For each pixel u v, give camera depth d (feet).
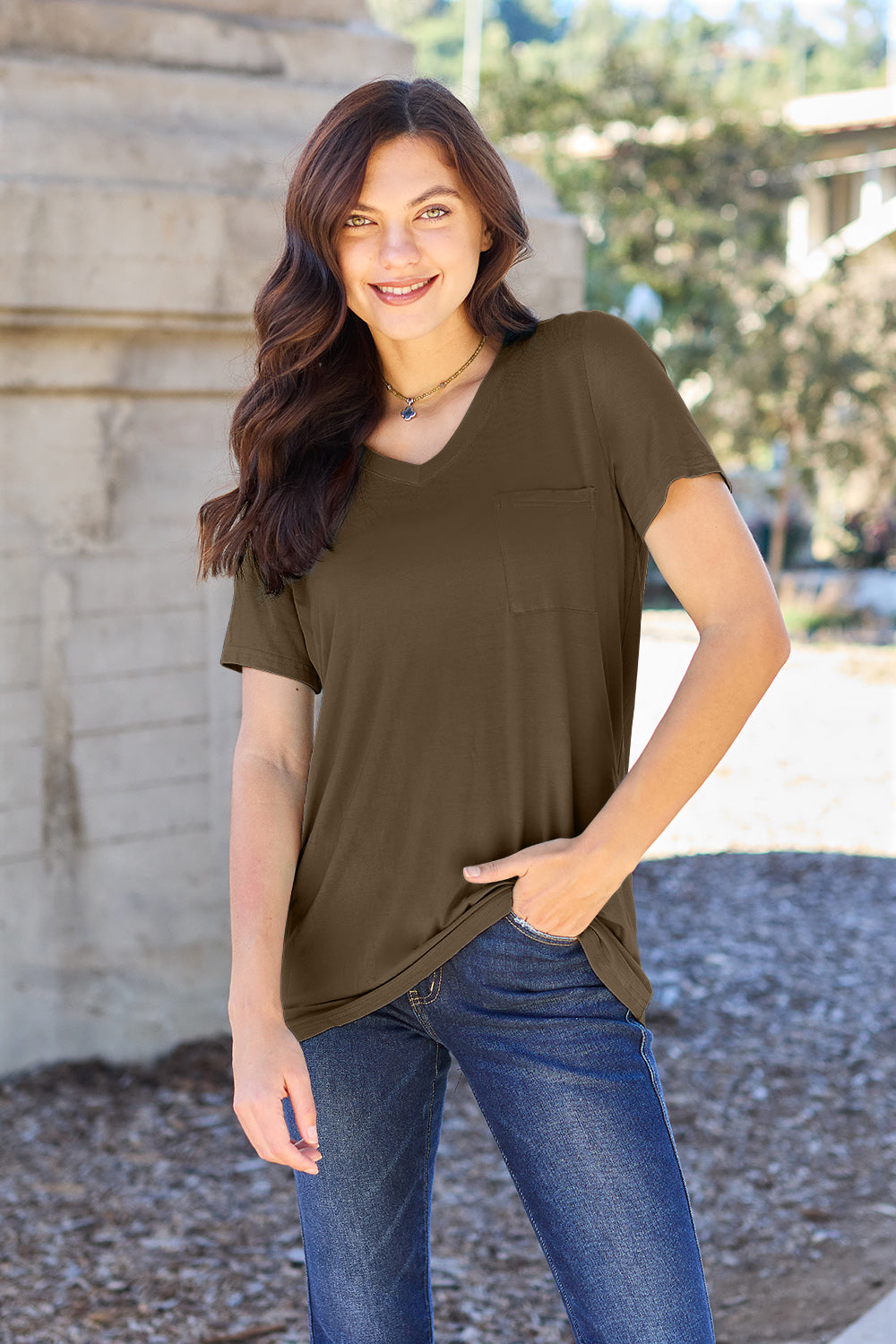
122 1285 8.91
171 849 12.51
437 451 5.32
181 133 11.84
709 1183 10.61
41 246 10.82
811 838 21.84
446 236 5.18
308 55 12.98
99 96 11.57
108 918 12.23
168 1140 11.00
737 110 69.36
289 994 5.54
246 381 9.90
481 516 5.09
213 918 12.80
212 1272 9.09
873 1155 11.09
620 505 5.23
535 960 5.08
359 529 5.26
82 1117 11.30
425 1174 5.57
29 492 11.53
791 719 33.17
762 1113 11.85
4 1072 11.85
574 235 13.89
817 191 91.71
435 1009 5.24
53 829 11.89
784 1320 8.65
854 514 75.87
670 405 5.09
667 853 20.92
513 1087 5.10
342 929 5.38
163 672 12.32
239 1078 5.09
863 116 87.15
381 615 5.15
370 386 5.49
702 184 67.72
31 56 11.36
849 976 15.35
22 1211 9.81
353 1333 5.41
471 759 5.14
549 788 5.13
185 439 12.25
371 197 5.15
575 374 5.20
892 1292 8.50
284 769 5.72
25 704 11.68
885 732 31.35
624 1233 4.91
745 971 15.48
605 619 5.20
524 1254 9.46
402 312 5.22
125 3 11.94
